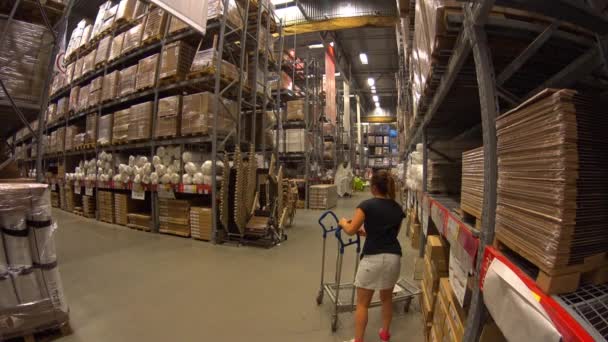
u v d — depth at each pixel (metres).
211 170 5.71
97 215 8.11
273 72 9.48
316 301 3.17
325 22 10.73
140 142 6.84
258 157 7.15
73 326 2.67
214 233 5.61
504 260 1.14
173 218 6.29
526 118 1.04
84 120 10.34
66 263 4.42
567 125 0.84
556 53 1.83
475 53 1.45
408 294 3.05
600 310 0.80
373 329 2.70
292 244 5.61
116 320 2.77
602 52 1.15
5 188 2.34
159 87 6.47
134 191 6.88
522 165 1.07
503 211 1.22
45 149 10.91
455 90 2.75
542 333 0.82
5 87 3.13
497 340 1.32
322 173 12.50
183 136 6.09
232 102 6.39
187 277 3.86
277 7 11.19
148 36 6.70
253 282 3.70
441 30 1.72
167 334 2.55
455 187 3.72
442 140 4.93
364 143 25.11
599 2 1.05
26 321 2.35
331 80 12.37
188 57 6.35
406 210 8.88
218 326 2.68
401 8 3.56
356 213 2.54
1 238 2.34
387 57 16.98
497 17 1.46
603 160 0.93
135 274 3.96
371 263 2.37
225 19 5.70
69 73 9.65
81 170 8.98
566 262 0.85
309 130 11.27
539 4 1.07
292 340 2.49
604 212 0.94
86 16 11.62
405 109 7.63
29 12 3.71
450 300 1.94
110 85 7.62
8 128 4.55
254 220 5.78
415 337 2.58
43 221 2.47
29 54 3.31
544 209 0.92
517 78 2.25
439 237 2.96
